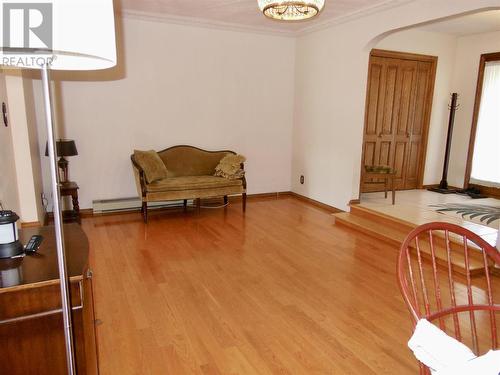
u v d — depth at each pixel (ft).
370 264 10.85
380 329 7.59
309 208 17.33
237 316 8.02
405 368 6.42
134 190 16.61
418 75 18.74
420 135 19.61
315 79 17.42
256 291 9.16
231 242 12.60
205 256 11.34
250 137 18.69
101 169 15.87
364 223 14.11
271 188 19.71
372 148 18.35
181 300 8.66
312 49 17.43
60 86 14.61
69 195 14.19
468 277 4.53
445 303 8.74
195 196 15.21
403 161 19.47
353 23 14.70
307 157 18.48
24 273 4.26
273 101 18.85
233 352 6.81
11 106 10.52
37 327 4.29
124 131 16.01
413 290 4.26
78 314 4.37
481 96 18.76
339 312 8.23
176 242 12.53
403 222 13.09
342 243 12.60
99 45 3.12
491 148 18.60
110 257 11.14
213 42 16.94
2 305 4.05
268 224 14.71
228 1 13.37
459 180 20.11
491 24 16.55
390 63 17.84
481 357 3.16
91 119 15.34
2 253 4.62
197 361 6.55
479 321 7.93
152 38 15.79
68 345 3.73
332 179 16.80
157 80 16.20
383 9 13.10
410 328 7.63
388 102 18.22
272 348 6.94
